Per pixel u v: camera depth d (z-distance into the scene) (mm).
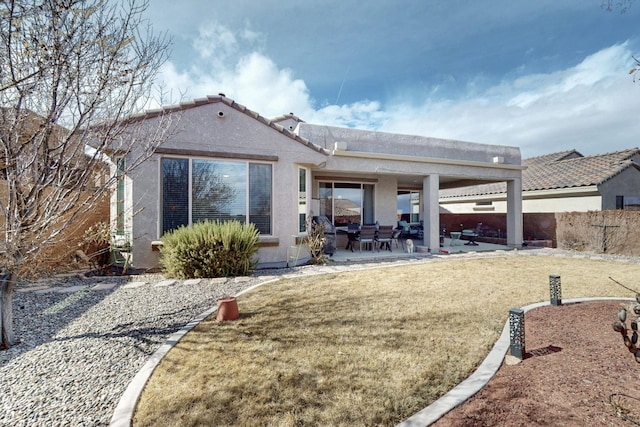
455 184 19719
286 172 10133
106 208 9633
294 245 10227
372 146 12766
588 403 2840
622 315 3234
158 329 4730
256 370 3479
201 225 8391
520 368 3512
